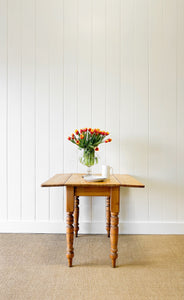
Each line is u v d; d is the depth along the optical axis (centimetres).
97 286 149
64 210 241
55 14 239
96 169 240
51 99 240
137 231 239
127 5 238
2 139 242
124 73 239
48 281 154
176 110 238
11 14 240
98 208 239
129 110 239
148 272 166
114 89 239
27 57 240
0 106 242
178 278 159
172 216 240
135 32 238
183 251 199
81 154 204
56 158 241
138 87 239
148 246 208
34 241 218
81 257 187
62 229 240
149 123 239
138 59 238
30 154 242
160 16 237
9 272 164
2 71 241
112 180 187
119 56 239
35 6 239
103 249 202
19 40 240
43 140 241
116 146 240
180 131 239
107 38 239
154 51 238
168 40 238
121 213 240
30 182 242
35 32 240
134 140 239
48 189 241
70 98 240
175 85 238
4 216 242
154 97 239
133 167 240
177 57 238
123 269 170
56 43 239
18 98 241
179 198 240
